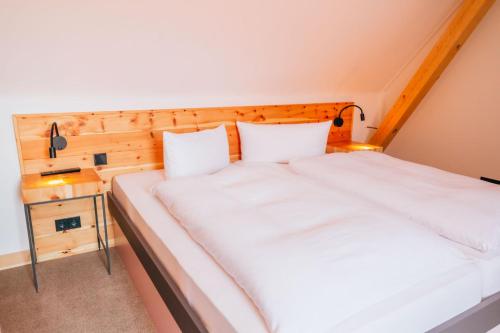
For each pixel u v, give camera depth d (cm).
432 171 230
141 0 181
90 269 225
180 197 178
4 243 221
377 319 104
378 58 317
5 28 168
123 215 207
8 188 215
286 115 317
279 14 222
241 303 112
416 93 319
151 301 173
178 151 225
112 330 171
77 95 222
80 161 232
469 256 146
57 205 231
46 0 163
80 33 185
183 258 139
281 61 267
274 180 204
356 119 370
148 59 218
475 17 270
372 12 255
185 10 196
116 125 239
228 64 249
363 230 140
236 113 288
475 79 301
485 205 170
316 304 102
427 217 167
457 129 321
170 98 258
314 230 141
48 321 176
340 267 117
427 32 309
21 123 209
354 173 221
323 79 313
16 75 194
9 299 193
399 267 124
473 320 128
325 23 246
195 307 124
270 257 119
